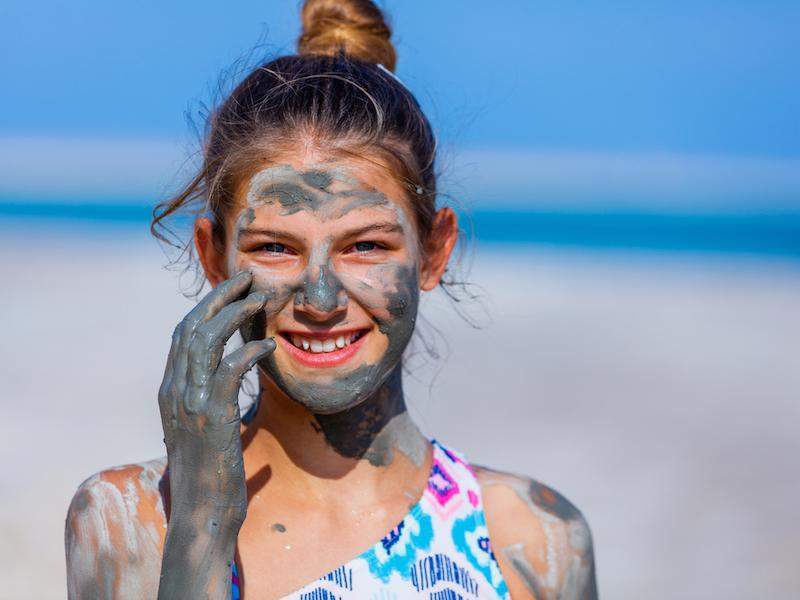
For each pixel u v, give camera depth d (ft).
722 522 35.14
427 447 12.91
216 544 10.46
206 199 12.39
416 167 12.03
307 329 11.33
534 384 52.49
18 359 56.29
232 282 11.09
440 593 11.79
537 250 133.69
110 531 11.53
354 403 11.57
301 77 12.00
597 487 37.60
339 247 11.45
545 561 12.53
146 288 82.48
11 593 27.76
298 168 11.45
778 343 68.08
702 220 179.42
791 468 41.14
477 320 70.64
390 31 14.70
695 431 45.70
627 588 29.91
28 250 112.68
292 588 11.43
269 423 12.23
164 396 10.65
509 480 13.02
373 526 11.98
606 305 82.48
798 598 29.37
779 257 129.08
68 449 40.19
